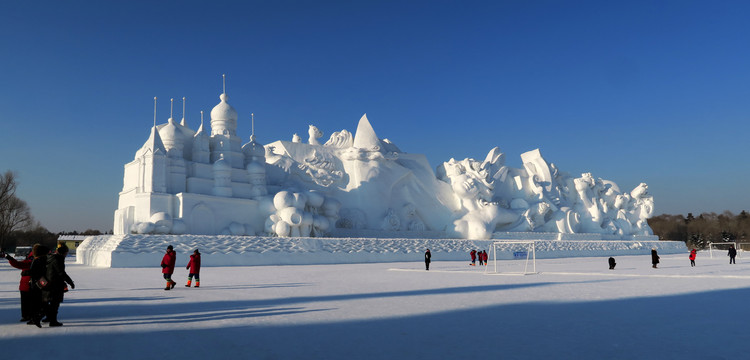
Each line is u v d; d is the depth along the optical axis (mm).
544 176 66438
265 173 45000
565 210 64562
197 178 40375
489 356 7527
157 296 14859
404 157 56375
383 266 33375
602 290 16859
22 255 59531
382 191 51594
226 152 42906
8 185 62531
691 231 132250
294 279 21500
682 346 8219
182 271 26156
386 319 10672
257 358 7391
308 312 11609
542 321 10516
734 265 35938
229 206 40281
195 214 38094
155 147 38750
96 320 10492
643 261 43812
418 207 54469
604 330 9555
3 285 18906
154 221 35781
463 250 46312
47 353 7660
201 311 11766
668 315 11383
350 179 51969
